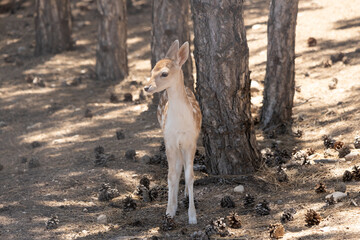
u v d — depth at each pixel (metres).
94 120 13.95
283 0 11.34
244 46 9.11
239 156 9.47
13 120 14.57
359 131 10.76
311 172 9.20
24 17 23.83
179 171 8.28
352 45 16.56
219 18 8.80
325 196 7.90
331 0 21.47
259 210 7.70
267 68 11.94
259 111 12.99
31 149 12.31
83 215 8.39
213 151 9.57
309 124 11.85
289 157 10.11
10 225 7.95
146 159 10.56
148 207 8.67
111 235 7.51
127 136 12.42
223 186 9.12
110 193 9.12
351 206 7.24
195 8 8.96
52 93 16.39
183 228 7.47
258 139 11.49
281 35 11.53
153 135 12.28
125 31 17.23
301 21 19.55
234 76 9.11
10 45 20.94
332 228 6.58
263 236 6.78
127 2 24.03
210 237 7.01
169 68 7.38
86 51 20.06
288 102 11.95
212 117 9.36
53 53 19.80
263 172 9.48
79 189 9.48
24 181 10.05
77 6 24.78
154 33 14.14
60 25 19.73
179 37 13.95
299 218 7.28
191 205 7.85
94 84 17.06
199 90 9.38
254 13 21.58
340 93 13.30
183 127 7.75
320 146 10.58
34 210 8.59
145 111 14.34
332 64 15.41
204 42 9.02
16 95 16.27
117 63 17.20
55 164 10.99
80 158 11.16
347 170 8.53
